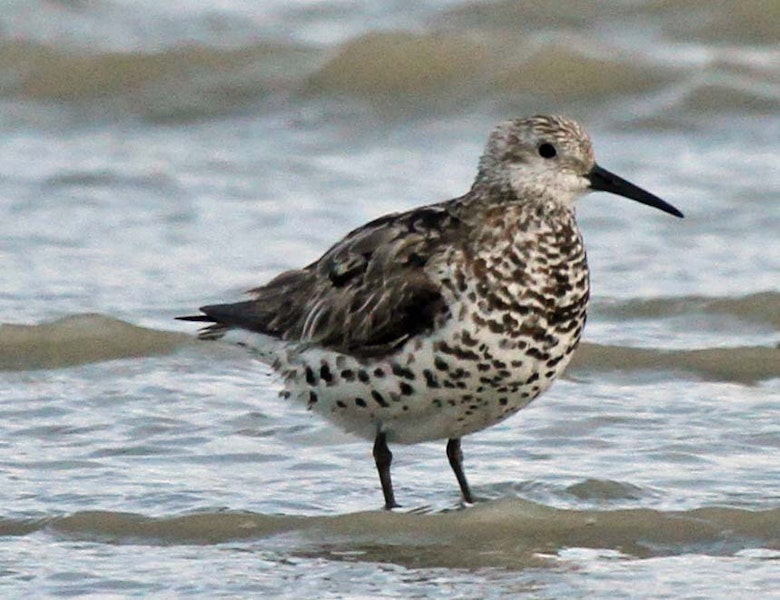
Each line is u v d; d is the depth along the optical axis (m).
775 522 13.19
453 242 13.05
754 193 21.61
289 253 20.00
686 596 11.96
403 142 24.36
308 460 14.75
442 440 14.71
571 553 12.85
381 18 27.78
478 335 12.84
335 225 20.91
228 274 19.36
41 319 18.00
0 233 20.61
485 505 13.41
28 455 14.80
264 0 28.45
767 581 12.21
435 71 25.83
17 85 26.31
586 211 21.20
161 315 18.17
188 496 13.91
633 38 26.86
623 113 24.77
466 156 23.61
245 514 13.41
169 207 21.56
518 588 12.19
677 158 23.14
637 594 12.02
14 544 13.03
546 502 13.77
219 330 14.12
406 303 12.93
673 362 17.00
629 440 15.09
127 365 17.00
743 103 24.70
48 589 12.21
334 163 23.34
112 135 24.86
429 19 27.64
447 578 12.41
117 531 13.26
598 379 16.67
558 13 27.45
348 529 13.22
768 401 16.00
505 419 14.20
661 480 14.18
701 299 18.48
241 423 15.52
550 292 12.98
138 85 26.27
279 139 24.47
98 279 19.22
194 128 25.08
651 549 12.94
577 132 13.43
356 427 13.59
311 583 12.32
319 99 25.67
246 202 21.78
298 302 13.67
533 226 13.11
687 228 20.66
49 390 16.41
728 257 19.75
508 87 25.58
